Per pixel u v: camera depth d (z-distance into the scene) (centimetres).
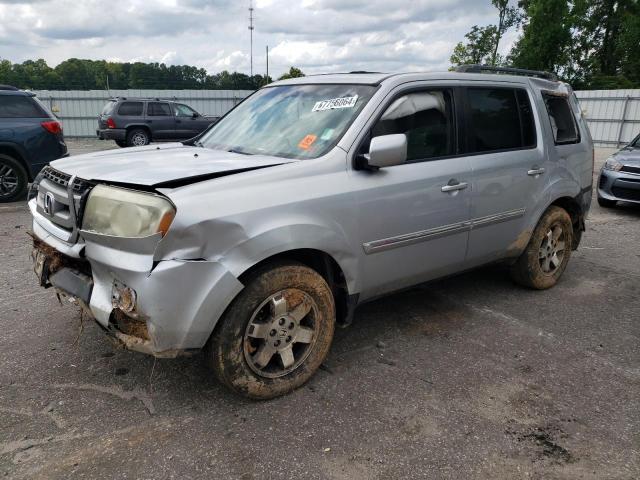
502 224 427
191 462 254
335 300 345
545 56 3303
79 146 2264
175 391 314
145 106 1994
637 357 372
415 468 254
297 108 379
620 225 812
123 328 276
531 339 396
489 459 261
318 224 303
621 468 256
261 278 286
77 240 288
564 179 478
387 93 350
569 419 296
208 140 416
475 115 406
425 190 359
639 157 905
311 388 321
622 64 4256
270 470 250
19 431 274
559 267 504
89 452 260
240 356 287
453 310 447
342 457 260
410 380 333
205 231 261
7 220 741
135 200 262
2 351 356
